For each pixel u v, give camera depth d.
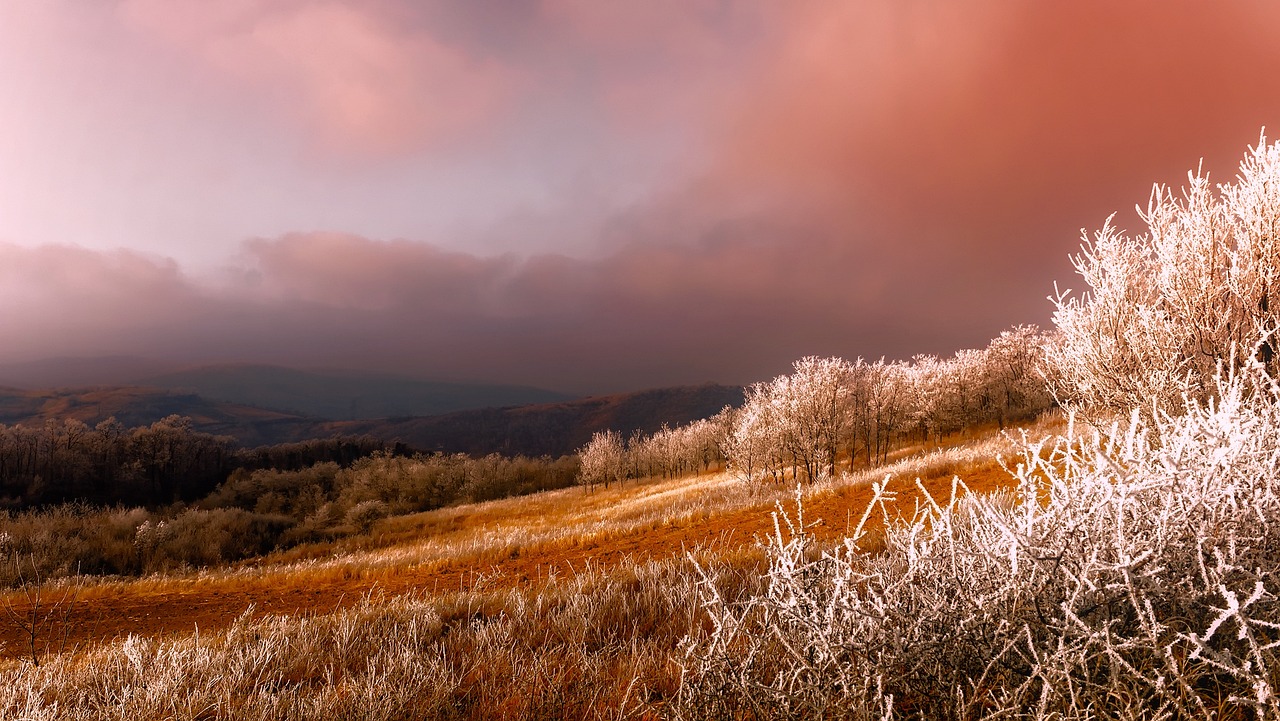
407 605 5.69
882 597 2.11
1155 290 5.74
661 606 4.52
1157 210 5.64
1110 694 1.60
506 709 2.95
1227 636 1.84
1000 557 1.98
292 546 29.86
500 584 9.28
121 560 20.94
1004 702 1.70
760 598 2.14
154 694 3.36
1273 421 2.36
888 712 1.65
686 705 2.13
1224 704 1.73
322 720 2.88
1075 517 1.97
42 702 3.57
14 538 19.36
